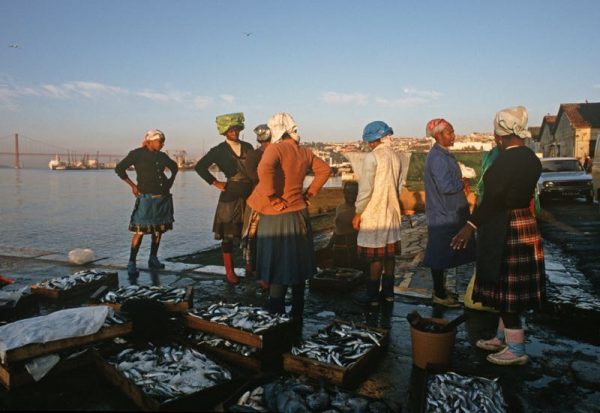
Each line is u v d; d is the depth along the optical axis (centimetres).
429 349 305
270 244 367
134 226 591
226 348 315
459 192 421
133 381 260
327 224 1225
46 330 283
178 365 280
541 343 361
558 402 270
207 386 258
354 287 532
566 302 432
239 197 536
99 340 303
